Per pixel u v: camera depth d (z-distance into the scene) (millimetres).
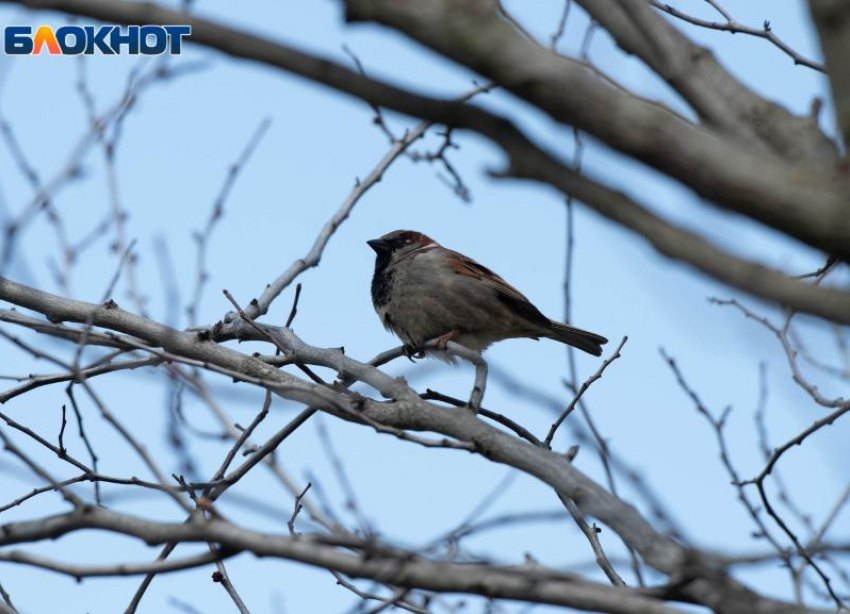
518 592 5414
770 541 8367
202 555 5613
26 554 5723
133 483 8164
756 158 3904
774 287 3971
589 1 5332
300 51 4039
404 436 7012
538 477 6816
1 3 4262
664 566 5820
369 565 5500
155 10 4113
